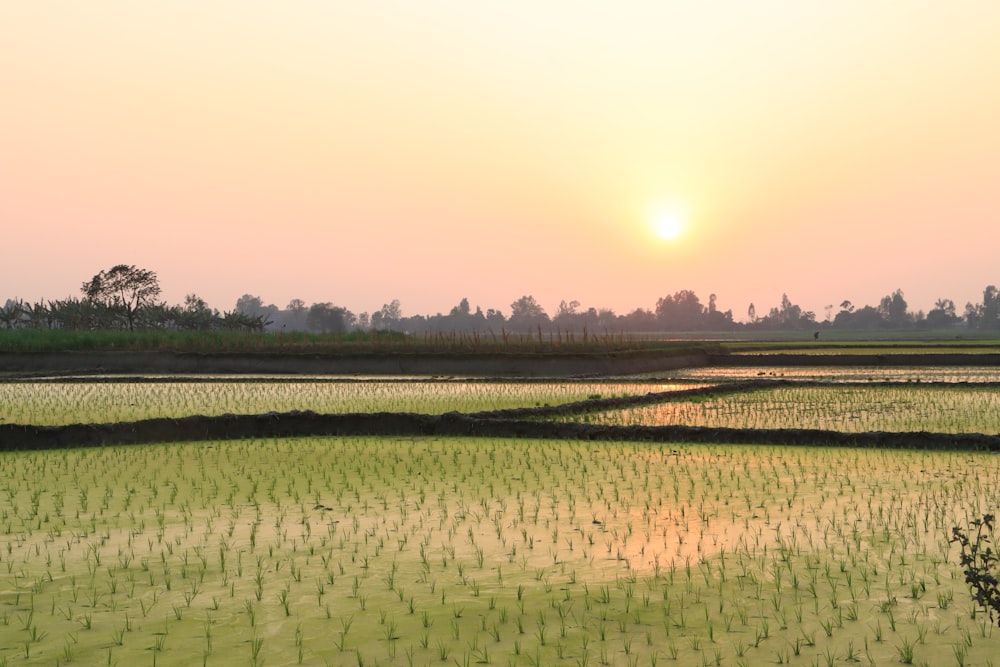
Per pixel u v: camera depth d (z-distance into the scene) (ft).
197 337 174.50
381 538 33.86
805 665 21.49
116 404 86.28
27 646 23.21
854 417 74.84
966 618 24.40
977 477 45.52
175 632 24.18
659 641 23.13
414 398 93.66
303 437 63.87
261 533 34.81
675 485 44.06
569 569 29.55
